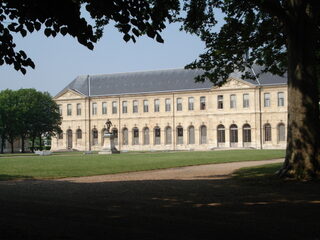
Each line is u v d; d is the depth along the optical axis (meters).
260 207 12.72
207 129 92.81
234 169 28.91
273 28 25.94
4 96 91.06
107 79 106.69
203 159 42.22
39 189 18.31
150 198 14.97
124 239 8.80
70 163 37.72
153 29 12.78
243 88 89.06
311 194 15.51
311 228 9.71
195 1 23.00
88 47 12.56
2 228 9.93
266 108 87.31
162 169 30.75
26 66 12.99
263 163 34.66
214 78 28.55
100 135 103.50
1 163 38.78
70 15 11.89
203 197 15.05
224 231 9.45
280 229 9.62
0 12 12.34
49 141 147.50
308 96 20.36
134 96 100.19
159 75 101.19
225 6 25.23
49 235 9.22
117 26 12.85
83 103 104.88
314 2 20.50
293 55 20.67
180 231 9.48
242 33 26.17
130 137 100.56
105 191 17.28
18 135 92.88
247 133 89.06
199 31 26.08
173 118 96.19
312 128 20.22
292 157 20.48
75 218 11.20
